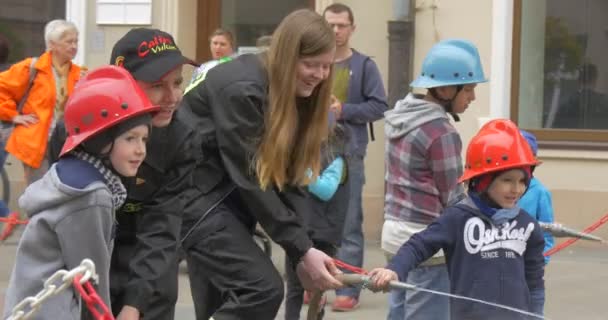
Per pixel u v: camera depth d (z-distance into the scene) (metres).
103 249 4.14
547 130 11.52
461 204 5.39
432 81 6.18
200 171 5.14
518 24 11.50
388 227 6.32
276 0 12.57
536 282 5.44
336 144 7.49
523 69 11.60
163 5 12.22
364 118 9.00
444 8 11.44
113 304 4.88
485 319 5.28
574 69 11.62
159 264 4.67
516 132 5.38
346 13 9.12
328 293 9.34
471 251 5.31
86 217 4.08
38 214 4.11
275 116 4.96
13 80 9.97
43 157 10.03
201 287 5.25
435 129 6.12
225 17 12.55
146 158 4.66
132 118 4.14
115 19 12.21
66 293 4.08
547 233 5.97
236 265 5.05
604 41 11.58
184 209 5.09
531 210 6.30
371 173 11.64
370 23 11.64
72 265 4.11
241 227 5.14
